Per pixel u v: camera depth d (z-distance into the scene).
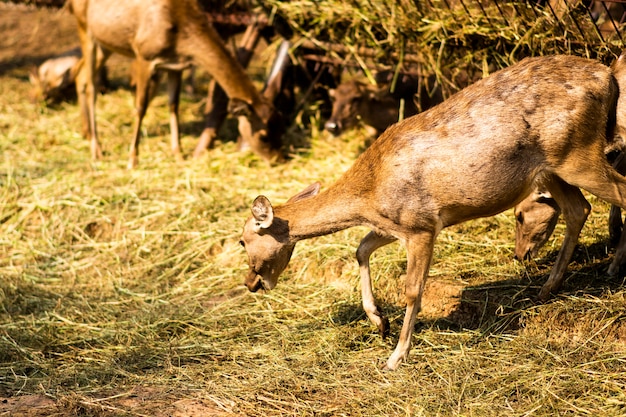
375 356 19.23
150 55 30.70
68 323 22.16
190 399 17.94
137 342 20.97
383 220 18.23
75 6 33.00
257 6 30.81
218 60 30.23
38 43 48.78
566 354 17.94
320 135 32.84
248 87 30.48
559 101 17.50
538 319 19.12
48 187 29.56
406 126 18.22
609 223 20.84
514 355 18.25
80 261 25.92
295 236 18.80
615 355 17.72
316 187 19.30
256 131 30.48
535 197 19.41
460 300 20.44
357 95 30.67
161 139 34.44
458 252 22.33
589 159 17.73
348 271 22.62
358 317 20.97
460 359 18.33
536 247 20.12
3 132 35.50
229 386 18.34
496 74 18.17
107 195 28.72
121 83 42.59
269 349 19.92
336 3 27.80
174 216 27.16
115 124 36.34
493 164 17.50
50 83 38.66
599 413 16.12
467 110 17.75
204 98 39.88
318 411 17.11
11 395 18.48
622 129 18.16
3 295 23.70
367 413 16.95
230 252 25.02
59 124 36.62
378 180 18.06
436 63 25.55
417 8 25.45
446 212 18.09
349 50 29.12
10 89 41.28
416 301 18.33
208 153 32.00
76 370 19.56
